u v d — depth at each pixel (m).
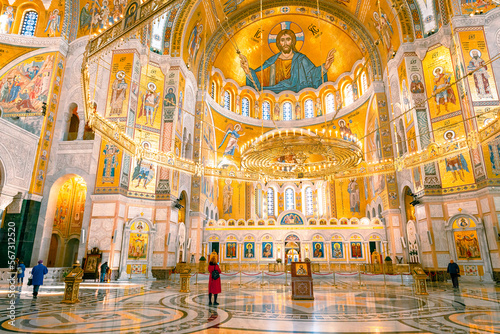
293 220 26.78
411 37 22.44
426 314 7.81
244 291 13.40
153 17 7.89
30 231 18.94
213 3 27.09
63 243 26.22
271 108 37.09
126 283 16.98
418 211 20.34
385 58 26.55
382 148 25.64
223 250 26.48
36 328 6.04
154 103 22.64
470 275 17.61
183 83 24.73
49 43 21.81
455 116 19.47
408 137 21.98
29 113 20.66
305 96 36.72
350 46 32.03
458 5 20.14
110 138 11.85
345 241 25.53
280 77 37.12
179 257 22.92
